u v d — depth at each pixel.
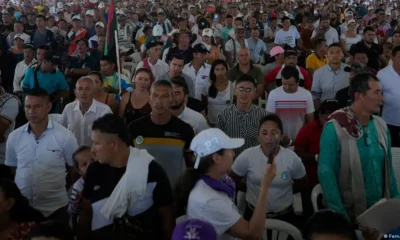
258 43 11.15
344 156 3.50
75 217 3.64
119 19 12.84
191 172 2.99
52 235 2.75
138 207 3.10
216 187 2.88
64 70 10.06
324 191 3.49
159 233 3.23
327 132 3.55
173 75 6.86
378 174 3.53
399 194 3.74
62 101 7.16
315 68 8.73
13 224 3.30
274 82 7.86
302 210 4.29
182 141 4.32
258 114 5.27
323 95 6.96
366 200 3.53
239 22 13.34
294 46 12.11
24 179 4.12
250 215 4.22
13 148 4.19
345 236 2.59
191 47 8.99
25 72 7.53
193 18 17.38
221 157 2.93
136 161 3.08
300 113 5.83
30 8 19.67
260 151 4.20
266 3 22.39
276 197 4.14
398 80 5.87
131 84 7.52
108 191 3.11
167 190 3.17
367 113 3.47
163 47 10.74
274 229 3.90
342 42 11.98
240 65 7.40
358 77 3.47
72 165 4.26
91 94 5.15
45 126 4.14
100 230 3.13
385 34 12.73
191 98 6.02
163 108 4.23
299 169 4.20
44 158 4.11
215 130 3.02
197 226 2.14
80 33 13.42
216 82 6.41
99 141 3.03
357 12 22.70
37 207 4.14
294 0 25.77
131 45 12.19
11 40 12.14
